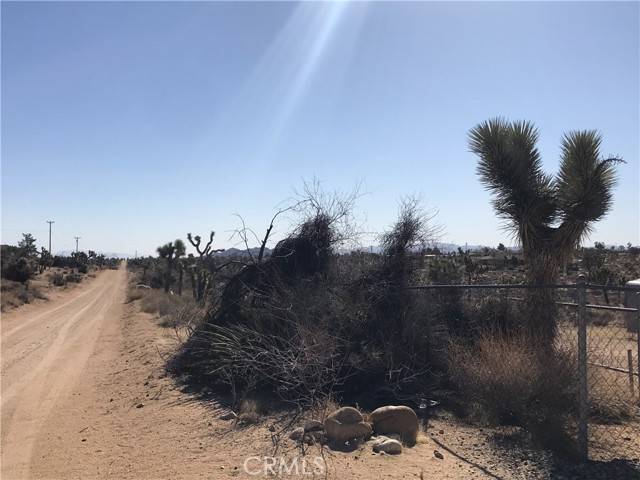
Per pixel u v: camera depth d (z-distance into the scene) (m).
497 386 7.63
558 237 9.95
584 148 9.96
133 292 42.62
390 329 9.56
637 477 5.61
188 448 6.82
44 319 28.58
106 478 6.08
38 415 9.26
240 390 9.30
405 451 6.43
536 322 9.40
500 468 5.89
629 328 11.51
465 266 27.44
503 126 10.80
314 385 8.36
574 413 7.44
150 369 11.99
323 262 10.85
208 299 12.47
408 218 10.70
